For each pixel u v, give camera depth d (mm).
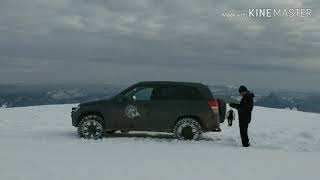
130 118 12586
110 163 7723
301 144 12383
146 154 9008
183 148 10422
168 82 12883
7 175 6496
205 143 11953
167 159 8383
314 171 7613
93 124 12445
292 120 20719
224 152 9812
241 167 7754
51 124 16719
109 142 11422
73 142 11117
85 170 7016
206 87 12836
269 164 8211
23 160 7797
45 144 10375
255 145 12039
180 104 12570
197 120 12602
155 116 12578
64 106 27141
